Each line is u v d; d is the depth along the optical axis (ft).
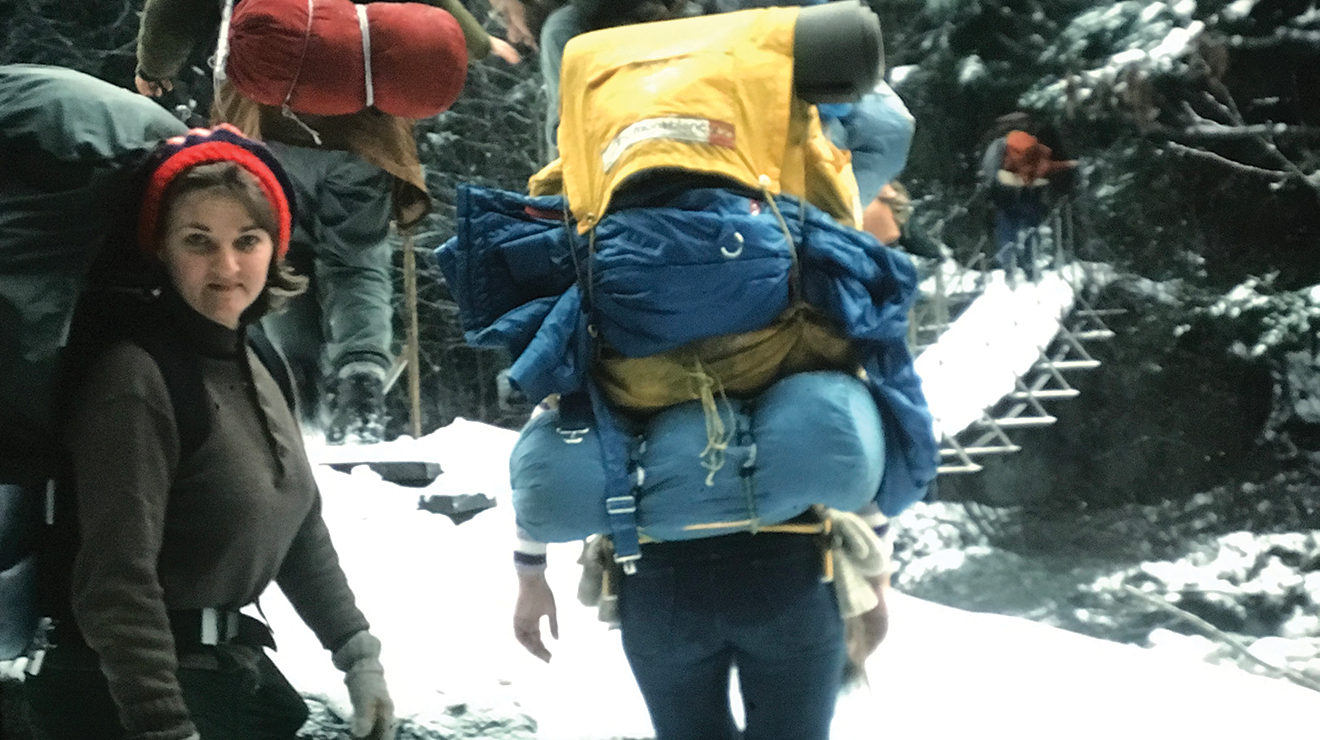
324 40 13.52
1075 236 55.06
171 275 6.99
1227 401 52.95
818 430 7.26
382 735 7.77
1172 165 56.13
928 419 7.77
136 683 6.26
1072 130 55.36
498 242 7.81
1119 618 37.70
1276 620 39.37
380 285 16.20
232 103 14.87
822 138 8.29
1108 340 52.54
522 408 49.73
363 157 14.99
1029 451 49.96
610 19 9.00
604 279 7.43
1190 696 12.60
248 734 7.36
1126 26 50.90
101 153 6.70
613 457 7.47
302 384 17.39
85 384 6.67
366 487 15.12
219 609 7.09
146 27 14.03
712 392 7.60
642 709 10.43
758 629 7.55
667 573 7.68
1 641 6.91
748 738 7.97
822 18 7.72
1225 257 56.18
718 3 9.25
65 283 6.63
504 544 14.25
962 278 47.42
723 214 7.36
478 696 10.32
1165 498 51.21
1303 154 56.18
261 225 7.11
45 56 42.80
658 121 7.44
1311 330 52.21
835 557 7.86
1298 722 12.17
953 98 54.34
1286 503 50.01
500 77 49.26
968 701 12.06
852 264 7.53
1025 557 43.55
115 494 6.40
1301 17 54.90
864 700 11.88
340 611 7.94
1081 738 11.35
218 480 6.85
